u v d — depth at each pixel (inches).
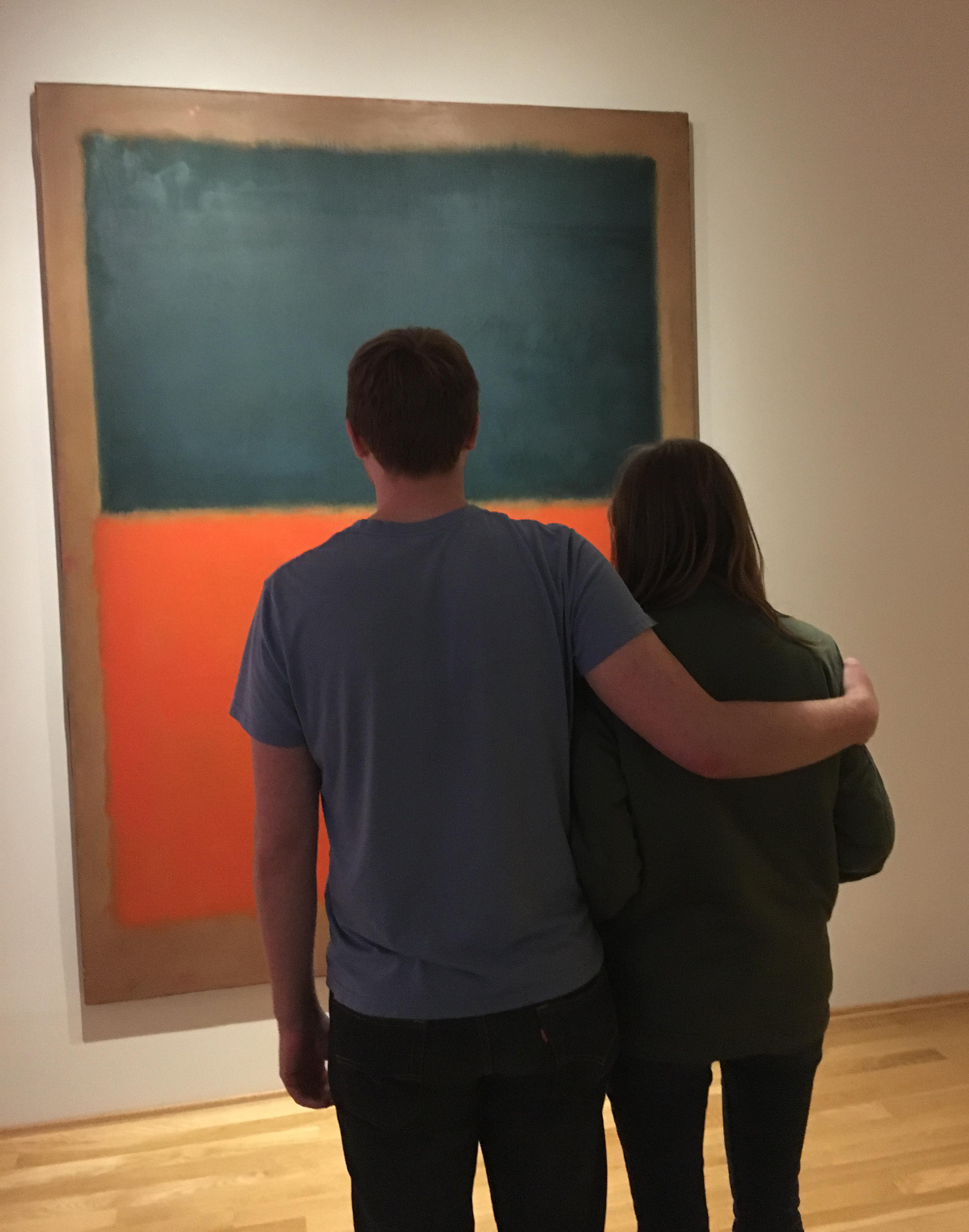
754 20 97.7
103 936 88.2
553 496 94.0
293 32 88.7
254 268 87.2
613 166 93.2
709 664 44.6
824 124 100.0
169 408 86.4
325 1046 48.2
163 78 86.7
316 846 44.1
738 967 44.6
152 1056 91.5
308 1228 74.4
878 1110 87.6
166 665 87.7
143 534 86.5
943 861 109.5
